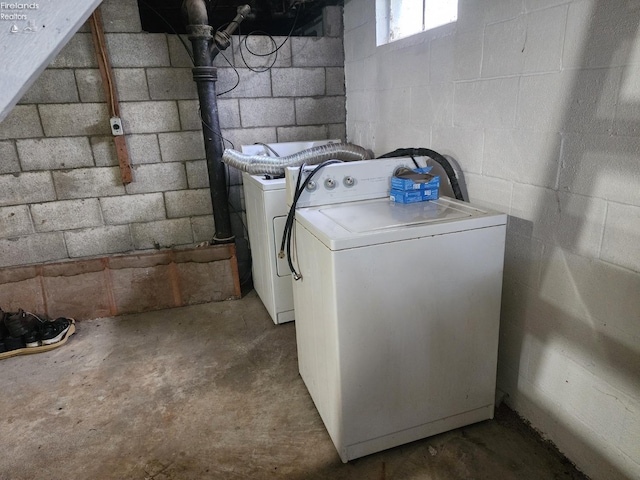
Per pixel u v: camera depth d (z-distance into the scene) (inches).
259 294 115.3
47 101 98.7
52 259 108.9
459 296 57.9
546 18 52.7
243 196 121.3
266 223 91.6
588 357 53.7
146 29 119.6
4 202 101.7
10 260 105.6
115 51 100.7
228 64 110.7
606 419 52.4
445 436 64.2
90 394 77.6
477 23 64.7
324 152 91.8
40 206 104.5
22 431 68.9
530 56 55.8
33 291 102.6
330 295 52.7
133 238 113.9
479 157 68.5
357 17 107.3
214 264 112.3
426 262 54.6
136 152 108.3
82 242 110.0
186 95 108.4
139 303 109.5
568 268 54.7
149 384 80.0
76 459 62.9
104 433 67.8
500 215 57.1
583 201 51.3
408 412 60.5
